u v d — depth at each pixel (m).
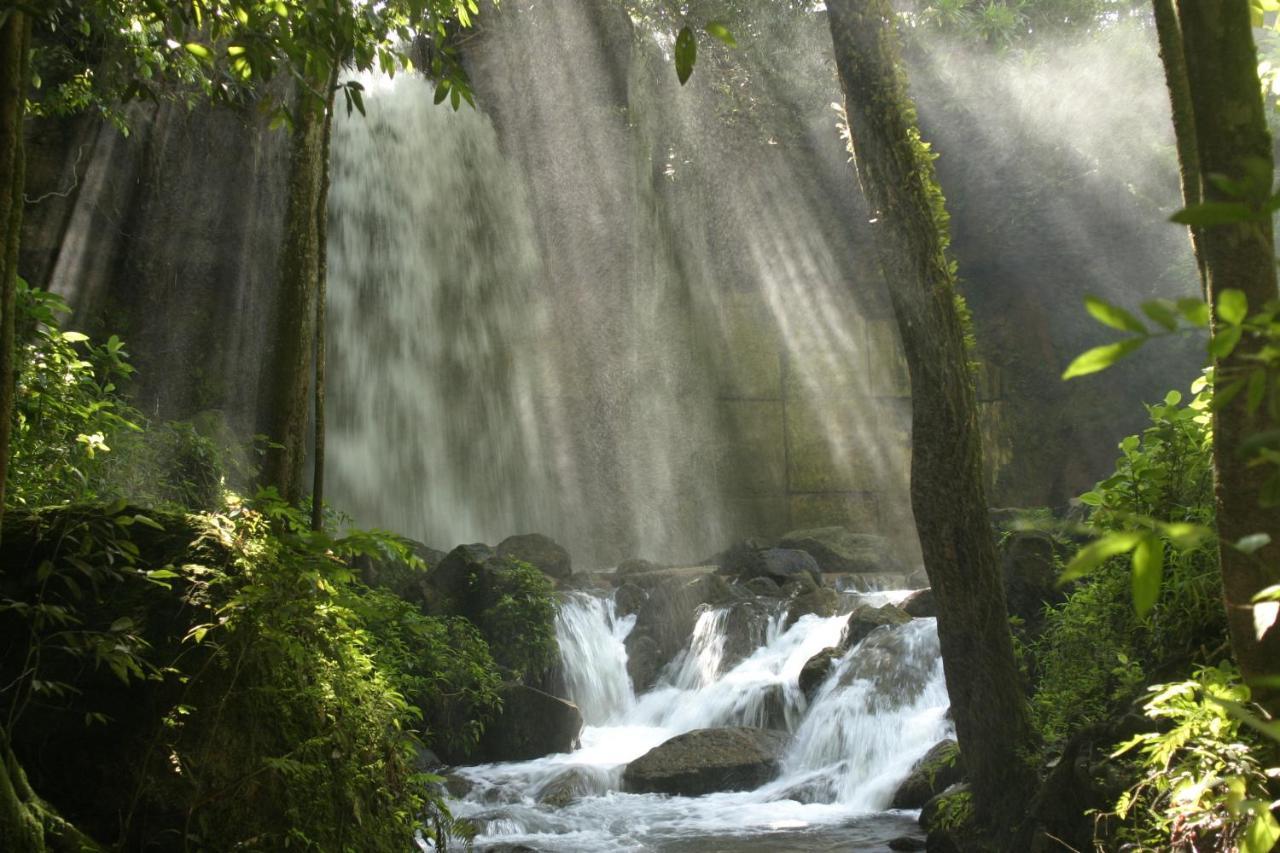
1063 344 22.16
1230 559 3.17
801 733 11.36
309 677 4.81
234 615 4.36
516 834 9.13
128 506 4.67
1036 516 10.39
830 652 12.30
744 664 13.66
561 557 16.48
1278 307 1.43
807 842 8.62
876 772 10.38
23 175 3.73
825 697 11.52
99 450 6.51
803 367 22.61
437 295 21.78
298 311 6.88
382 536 4.61
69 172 18.12
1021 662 8.73
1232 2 2.78
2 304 3.62
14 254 3.69
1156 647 6.07
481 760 11.98
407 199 21.81
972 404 6.54
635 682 14.32
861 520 22.41
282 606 4.46
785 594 15.04
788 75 21.02
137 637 4.19
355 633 5.42
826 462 22.42
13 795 3.62
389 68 6.10
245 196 19.86
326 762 4.70
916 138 6.59
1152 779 4.48
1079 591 7.21
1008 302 22.58
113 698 4.28
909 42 19.88
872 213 6.67
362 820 4.80
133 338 18.72
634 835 9.02
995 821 6.35
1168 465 6.17
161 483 11.45
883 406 22.92
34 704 4.22
